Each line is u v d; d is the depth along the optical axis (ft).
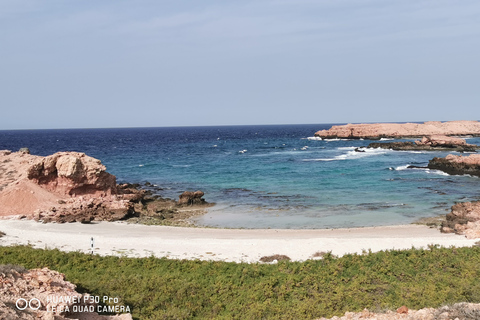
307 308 59.47
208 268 80.23
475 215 124.16
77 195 149.79
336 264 79.10
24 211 133.69
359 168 255.29
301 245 99.09
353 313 52.95
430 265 76.28
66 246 95.91
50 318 39.47
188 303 62.85
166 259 85.46
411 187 190.08
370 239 104.06
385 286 67.31
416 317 48.34
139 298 62.08
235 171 245.45
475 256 80.79
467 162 233.76
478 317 44.34
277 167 261.85
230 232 118.42
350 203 157.89
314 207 152.15
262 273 77.15
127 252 92.32
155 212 145.18
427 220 132.98
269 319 57.11
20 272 48.37
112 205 140.97
